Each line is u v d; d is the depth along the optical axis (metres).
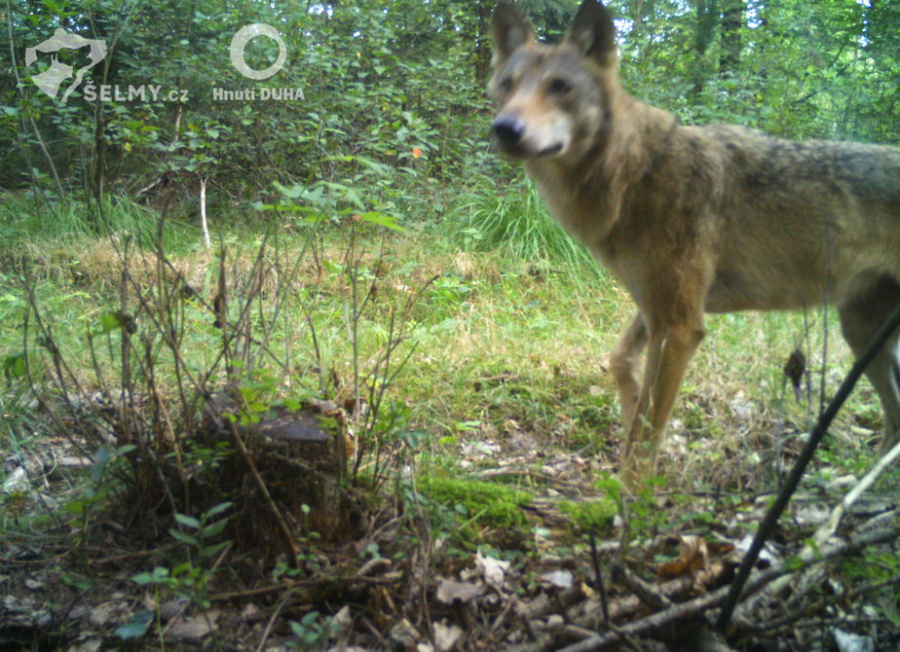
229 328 1.28
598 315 2.36
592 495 1.34
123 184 3.57
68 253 2.61
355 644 0.96
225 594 0.97
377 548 1.08
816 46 3.48
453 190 3.23
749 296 1.47
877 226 1.39
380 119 3.21
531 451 1.57
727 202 1.38
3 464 1.41
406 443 1.21
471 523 1.20
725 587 0.94
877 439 1.64
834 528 0.94
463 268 2.64
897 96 3.45
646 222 1.36
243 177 3.39
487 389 1.79
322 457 1.09
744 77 3.13
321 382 1.32
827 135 3.48
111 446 1.05
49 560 1.09
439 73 3.74
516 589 1.05
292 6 3.54
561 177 1.42
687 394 1.74
